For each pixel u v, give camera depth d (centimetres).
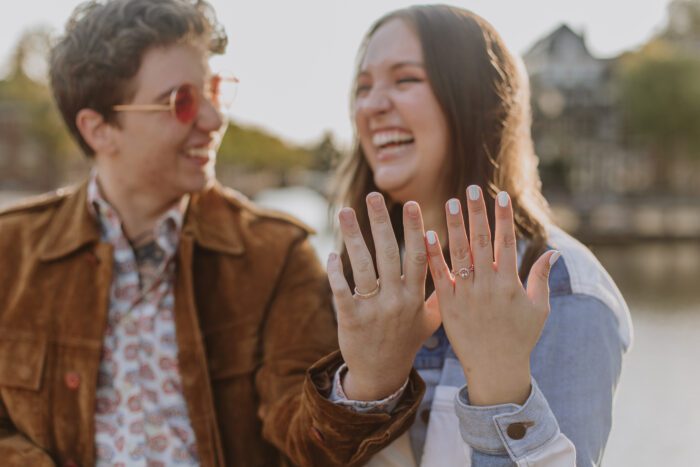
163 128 188
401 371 145
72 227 193
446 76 172
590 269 157
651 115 3547
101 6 190
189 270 191
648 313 1394
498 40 179
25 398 186
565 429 143
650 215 3822
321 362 153
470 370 136
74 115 195
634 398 814
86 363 186
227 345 192
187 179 193
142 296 191
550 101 4219
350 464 152
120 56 186
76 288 190
